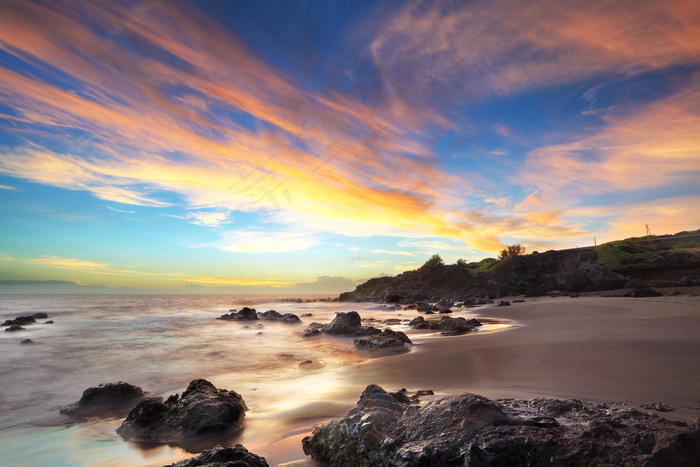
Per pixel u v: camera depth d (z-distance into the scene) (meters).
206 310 66.94
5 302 100.19
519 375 11.30
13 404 12.20
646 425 4.84
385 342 20.75
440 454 4.64
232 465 5.22
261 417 9.56
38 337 29.11
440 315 46.66
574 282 67.94
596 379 9.90
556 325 24.17
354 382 12.50
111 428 9.68
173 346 24.23
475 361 14.34
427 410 5.70
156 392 13.40
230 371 16.31
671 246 76.38
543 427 4.91
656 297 44.16
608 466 3.84
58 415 10.96
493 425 4.96
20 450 8.23
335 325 29.91
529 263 81.44
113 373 16.36
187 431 8.53
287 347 23.56
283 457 6.82
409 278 105.69
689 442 3.83
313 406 10.04
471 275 90.75
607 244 83.94
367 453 5.58
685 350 12.64
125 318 48.31
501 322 31.00
